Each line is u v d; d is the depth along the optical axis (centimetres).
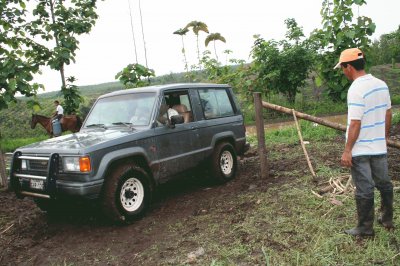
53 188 467
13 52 813
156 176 547
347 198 485
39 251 447
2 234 508
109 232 483
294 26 1947
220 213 507
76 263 409
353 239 381
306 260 351
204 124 636
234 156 696
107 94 642
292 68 1831
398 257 342
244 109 1880
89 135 537
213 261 366
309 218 445
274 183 612
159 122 559
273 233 418
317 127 1109
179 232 461
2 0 930
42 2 1219
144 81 1318
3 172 740
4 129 2559
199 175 703
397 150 745
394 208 438
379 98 355
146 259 401
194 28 1880
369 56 1011
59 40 1175
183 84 631
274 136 1112
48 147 498
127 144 505
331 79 1062
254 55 1894
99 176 464
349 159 363
